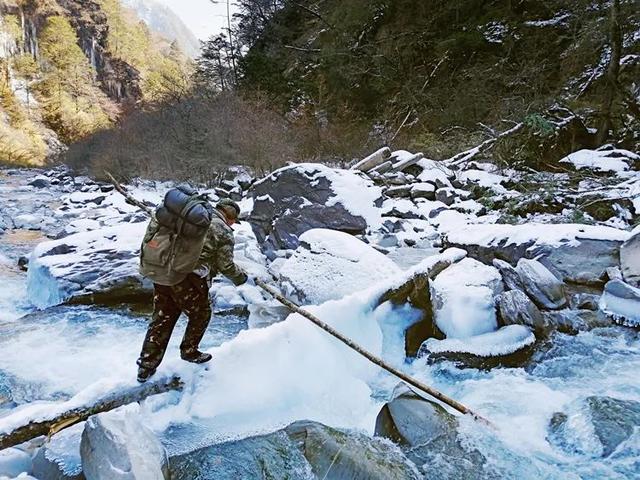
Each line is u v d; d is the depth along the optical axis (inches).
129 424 114.0
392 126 610.9
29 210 471.5
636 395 149.4
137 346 189.9
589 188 353.4
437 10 698.2
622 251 214.4
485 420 133.3
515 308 179.0
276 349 146.3
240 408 135.0
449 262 199.9
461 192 381.7
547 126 420.2
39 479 112.3
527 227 245.0
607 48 520.4
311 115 650.8
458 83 628.7
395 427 128.9
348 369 156.6
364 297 167.3
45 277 237.5
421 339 180.4
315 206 305.4
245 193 459.2
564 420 136.0
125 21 2819.9
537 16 637.9
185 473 115.3
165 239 122.3
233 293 227.3
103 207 475.8
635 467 118.7
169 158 564.7
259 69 790.5
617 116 496.1
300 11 957.8
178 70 1239.5
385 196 364.8
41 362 177.6
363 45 738.2
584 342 180.2
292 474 115.2
